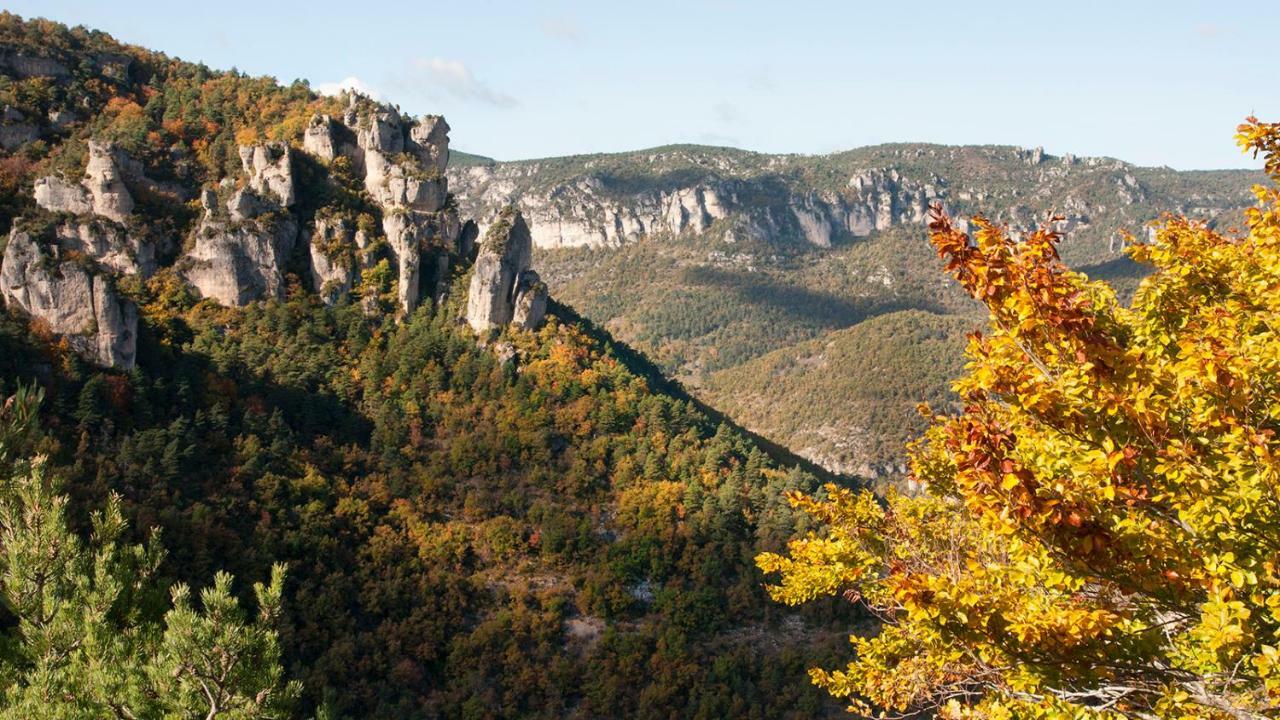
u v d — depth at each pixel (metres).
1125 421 13.78
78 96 134.75
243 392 105.12
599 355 134.62
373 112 138.50
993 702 16.06
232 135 140.88
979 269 14.15
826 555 21.86
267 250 117.88
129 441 86.44
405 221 129.12
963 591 14.38
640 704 85.50
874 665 21.09
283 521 89.81
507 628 90.69
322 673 76.06
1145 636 13.85
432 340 122.12
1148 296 16.84
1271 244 15.99
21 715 16.09
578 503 109.38
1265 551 12.84
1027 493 13.42
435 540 97.12
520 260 131.00
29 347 92.06
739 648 92.62
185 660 16.50
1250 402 13.52
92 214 111.56
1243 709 12.74
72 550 18.08
